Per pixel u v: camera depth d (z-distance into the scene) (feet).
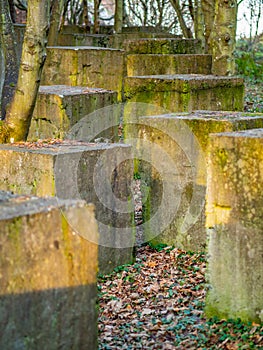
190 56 41.86
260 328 16.65
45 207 13.52
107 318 19.04
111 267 22.76
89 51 44.24
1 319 12.68
